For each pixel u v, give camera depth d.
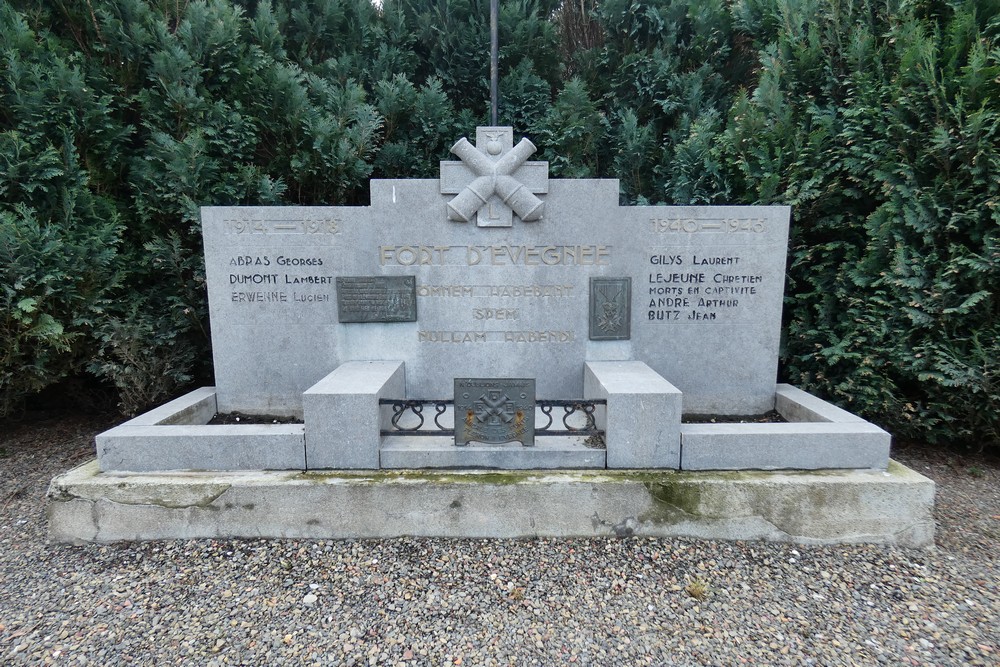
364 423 3.36
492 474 3.33
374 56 6.73
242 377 4.61
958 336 4.09
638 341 4.58
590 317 4.52
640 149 6.14
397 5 6.88
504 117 6.48
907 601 2.75
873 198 4.49
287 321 4.55
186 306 5.03
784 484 3.21
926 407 4.33
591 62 6.80
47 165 4.39
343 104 5.64
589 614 2.63
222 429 3.49
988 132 3.70
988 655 2.38
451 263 4.47
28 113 4.36
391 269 4.48
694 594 2.78
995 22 3.93
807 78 4.84
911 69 4.06
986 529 3.44
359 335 4.56
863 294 4.39
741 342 4.57
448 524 3.27
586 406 3.46
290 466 3.42
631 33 6.45
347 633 2.50
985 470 4.30
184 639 2.46
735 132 4.94
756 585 2.87
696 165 5.28
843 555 3.14
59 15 5.00
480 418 3.40
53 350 4.54
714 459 3.38
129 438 3.38
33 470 4.38
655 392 3.33
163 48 4.94
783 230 4.43
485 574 2.93
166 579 2.93
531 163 4.36
